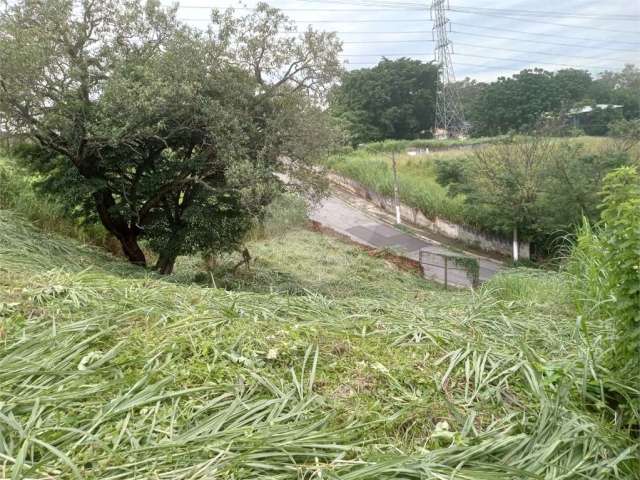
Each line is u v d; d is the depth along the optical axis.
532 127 18.05
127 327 3.21
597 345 3.24
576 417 2.37
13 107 6.38
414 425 2.30
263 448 1.96
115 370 2.58
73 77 6.59
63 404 2.24
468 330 3.54
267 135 7.79
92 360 2.70
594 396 2.71
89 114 6.89
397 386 2.64
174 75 6.94
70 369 2.60
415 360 2.97
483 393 2.61
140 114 6.69
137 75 7.04
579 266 4.95
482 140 28.02
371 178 21.52
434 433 2.20
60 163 7.90
